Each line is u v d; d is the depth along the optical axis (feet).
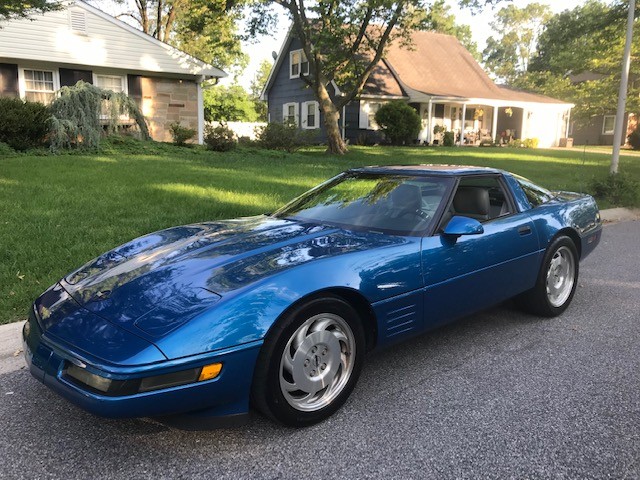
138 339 7.88
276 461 8.38
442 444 8.85
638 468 8.25
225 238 11.33
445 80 105.29
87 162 40.68
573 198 16.75
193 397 7.90
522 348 12.94
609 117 121.08
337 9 60.39
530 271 13.88
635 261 21.93
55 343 8.34
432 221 11.70
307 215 13.29
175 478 7.98
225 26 70.85
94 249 18.31
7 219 21.75
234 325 8.20
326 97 66.90
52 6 40.75
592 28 56.70
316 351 9.29
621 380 11.25
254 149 59.57
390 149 77.30
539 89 125.18
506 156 67.00
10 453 8.57
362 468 8.21
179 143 58.13
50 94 59.47
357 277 9.76
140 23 119.44
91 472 8.12
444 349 12.85
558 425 9.45
